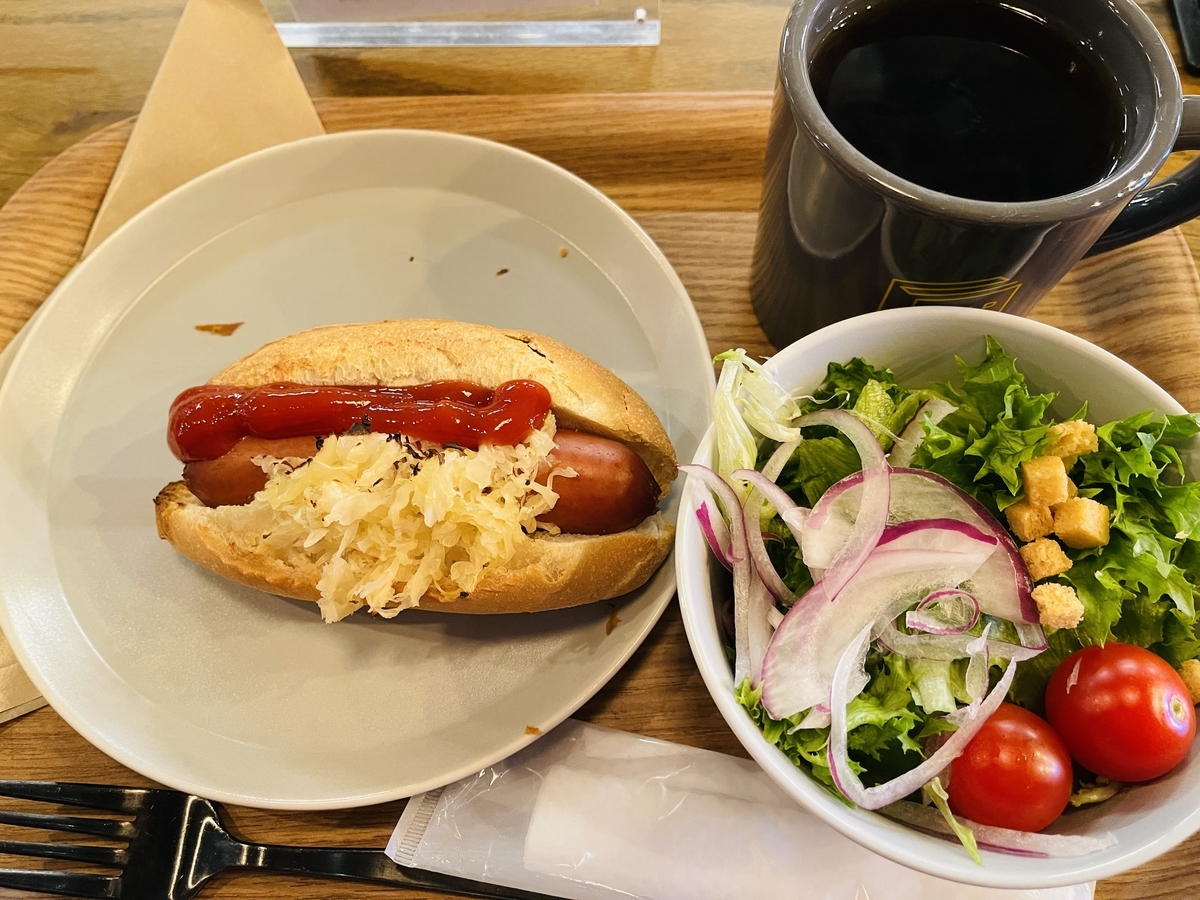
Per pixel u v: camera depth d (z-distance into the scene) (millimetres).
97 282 298
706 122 322
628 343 291
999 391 202
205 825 230
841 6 212
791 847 217
